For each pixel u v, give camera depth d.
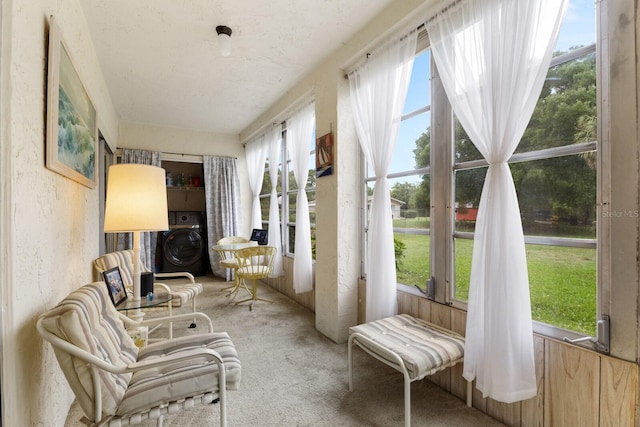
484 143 1.55
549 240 1.44
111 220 1.92
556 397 1.36
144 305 1.95
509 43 1.43
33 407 1.16
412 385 1.97
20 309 1.06
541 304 1.47
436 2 1.83
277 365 2.22
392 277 2.20
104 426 1.12
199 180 5.57
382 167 2.22
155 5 2.08
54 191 1.44
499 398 1.38
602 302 1.24
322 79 2.86
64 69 1.56
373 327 1.89
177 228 5.14
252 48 2.64
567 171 1.37
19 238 1.06
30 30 1.17
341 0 2.06
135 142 4.78
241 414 1.68
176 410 1.21
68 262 1.67
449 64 1.75
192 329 2.92
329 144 2.71
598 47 1.25
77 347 1.08
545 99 1.45
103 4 2.06
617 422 1.18
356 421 1.63
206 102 3.93
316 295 2.93
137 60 2.83
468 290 1.73
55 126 1.37
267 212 5.00
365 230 2.66
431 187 2.03
